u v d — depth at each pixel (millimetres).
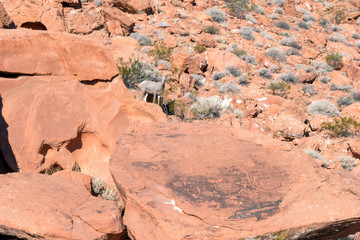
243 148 5910
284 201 4594
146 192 4777
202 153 5738
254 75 22406
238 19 31047
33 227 4254
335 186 4910
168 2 30078
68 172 5812
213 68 21250
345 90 23438
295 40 29297
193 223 4301
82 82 8016
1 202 4461
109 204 4863
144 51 19859
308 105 19594
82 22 18516
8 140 6629
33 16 16562
